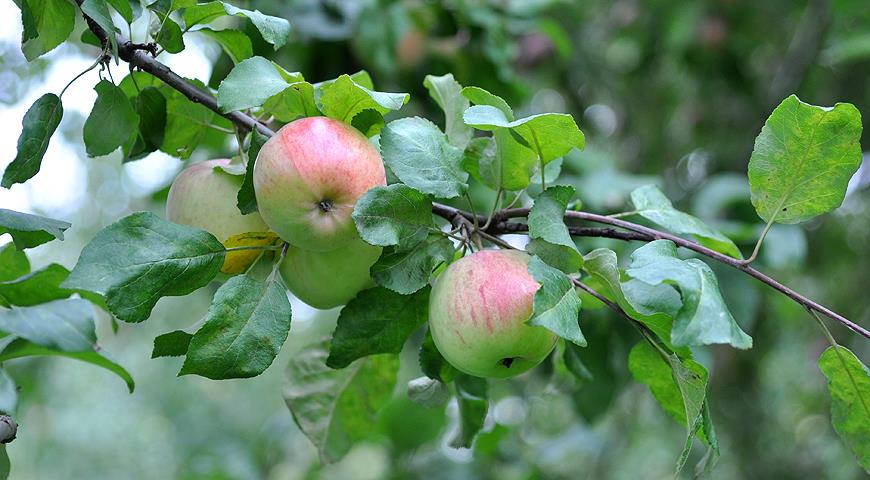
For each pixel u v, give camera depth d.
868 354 2.47
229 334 1.11
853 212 2.44
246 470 2.46
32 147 1.16
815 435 2.99
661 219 1.23
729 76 2.36
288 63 1.60
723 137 2.47
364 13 1.54
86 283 1.10
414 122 1.15
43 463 4.28
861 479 2.48
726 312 1.08
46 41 1.20
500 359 1.13
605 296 1.21
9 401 1.18
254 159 1.14
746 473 2.55
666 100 2.59
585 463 2.56
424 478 1.94
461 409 1.24
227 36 1.22
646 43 2.45
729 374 2.38
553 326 1.08
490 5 1.75
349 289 1.17
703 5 2.33
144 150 1.24
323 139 1.12
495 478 2.01
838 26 2.28
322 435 1.28
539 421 2.69
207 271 1.13
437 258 1.14
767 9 2.33
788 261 1.54
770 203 1.16
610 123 2.73
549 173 1.22
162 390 4.16
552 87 2.47
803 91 2.37
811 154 1.15
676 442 3.04
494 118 1.13
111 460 4.51
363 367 1.28
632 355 1.20
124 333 4.38
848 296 2.49
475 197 1.50
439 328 1.14
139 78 1.23
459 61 1.68
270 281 1.13
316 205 1.12
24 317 1.22
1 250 1.26
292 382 1.28
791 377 2.92
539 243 1.14
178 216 1.18
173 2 1.17
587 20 2.48
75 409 4.49
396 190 1.12
